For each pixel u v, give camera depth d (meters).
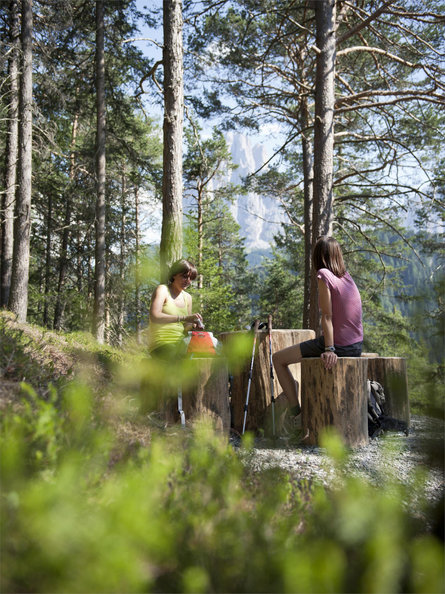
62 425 1.59
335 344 4.74
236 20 15.32
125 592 0.89
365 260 22.08
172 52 9.72
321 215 11.65
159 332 4.07
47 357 5.16
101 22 17.88
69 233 23.06
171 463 1.66
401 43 14.55
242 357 1.40
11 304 13.33
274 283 36.38
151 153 26.48
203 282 18.25
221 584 1.08
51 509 0.95
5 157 17.64
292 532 1.34
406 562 0.88
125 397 1.55
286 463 3.42
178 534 1.23
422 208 13.65
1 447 1.31
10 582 0.96
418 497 1.15
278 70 15.52
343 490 1.23
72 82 19.66
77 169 24.00
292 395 5.01
